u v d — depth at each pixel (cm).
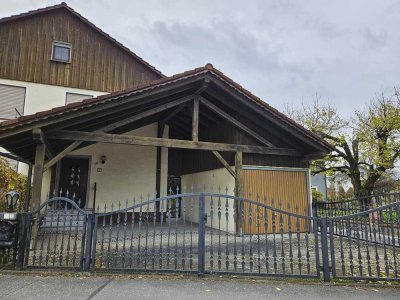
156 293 378
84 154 1173
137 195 1216
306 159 940
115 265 462
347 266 526
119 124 735
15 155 870
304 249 661
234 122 848
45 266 459
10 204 500
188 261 539
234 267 464
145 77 1352
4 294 367
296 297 376
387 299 375
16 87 1162
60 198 483
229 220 920
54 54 1238
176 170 1415
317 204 944
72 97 1229
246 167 892
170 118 1205
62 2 1245
